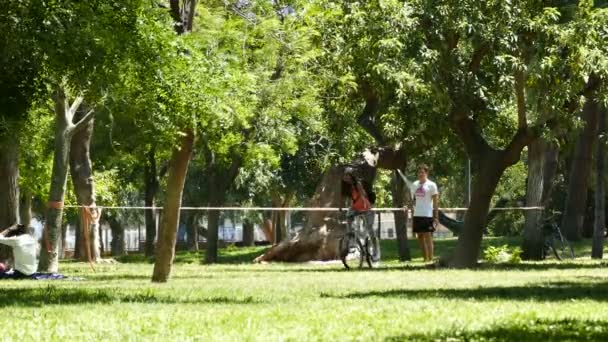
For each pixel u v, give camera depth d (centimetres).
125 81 2914
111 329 1852
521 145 4931
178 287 3350
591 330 1767
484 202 5019
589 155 8319
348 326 1867
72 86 2855
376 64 4716
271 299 2709
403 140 5509
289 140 7950
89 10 2639
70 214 10331
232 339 1655
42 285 3694
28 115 3130
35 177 8894
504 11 4653
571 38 4644
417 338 1647
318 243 6519
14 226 4509
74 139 7131
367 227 5203
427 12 4703
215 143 6894
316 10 5600
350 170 5234
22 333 1794
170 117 3077
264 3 5566
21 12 2558
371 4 4794
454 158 8194
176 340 1655
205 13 4747
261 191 11406
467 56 4922
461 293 2880
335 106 6456
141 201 14650
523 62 4791
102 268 5934
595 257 6669
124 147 8519
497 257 5969
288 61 6053
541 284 3341
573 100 4894
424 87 4634
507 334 1700
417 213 5550
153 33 2805
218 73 3180
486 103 5106
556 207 10844
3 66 2747
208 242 9194
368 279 3828
